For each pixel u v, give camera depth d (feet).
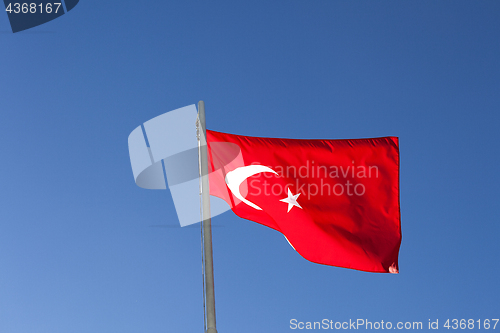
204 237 29.60
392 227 42.78
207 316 26.50
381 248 41.75
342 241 41.75
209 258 28.78
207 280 27.91
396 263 41.78
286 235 42.14
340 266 41.45
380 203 43.65
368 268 41.19
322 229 41.91
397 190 44.27
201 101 34.60
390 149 45.50
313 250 41.63
